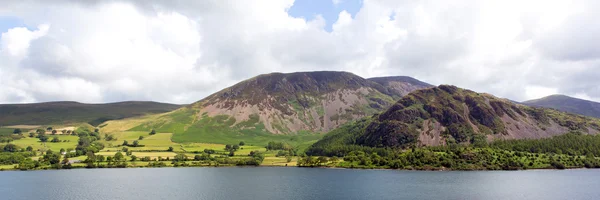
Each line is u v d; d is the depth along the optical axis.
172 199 198.12
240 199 197.12
